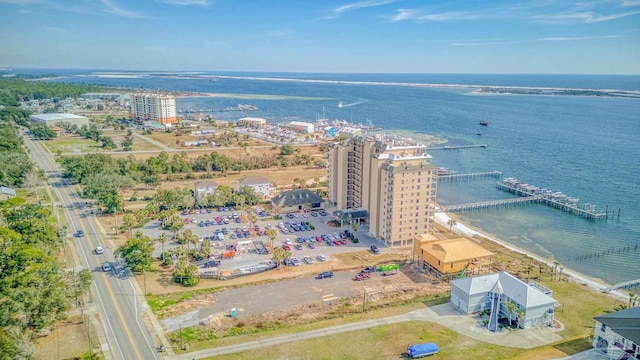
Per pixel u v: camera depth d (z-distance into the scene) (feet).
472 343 430.61
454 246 586.86
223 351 413.18
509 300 476.95
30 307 421.18
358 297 520.83
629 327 403.13
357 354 410.93
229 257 623.36
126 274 568.00
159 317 470.39
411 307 499.10
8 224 642.22
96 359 384.06
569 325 465.06
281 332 446.19
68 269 576.20
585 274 613.11
